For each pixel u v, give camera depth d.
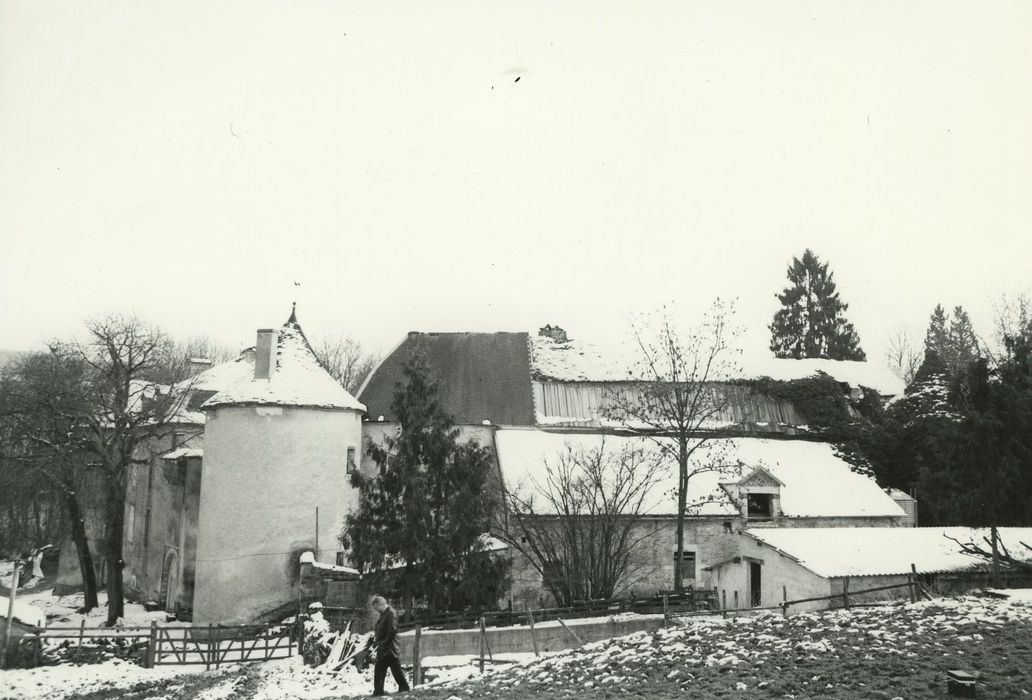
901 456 45.59
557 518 34.88
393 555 29.36
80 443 39.03
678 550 33.75
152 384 44.88
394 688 20.05
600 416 47.38
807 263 80.12
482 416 46.00
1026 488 31.27
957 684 11.97
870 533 32.81
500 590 29.83
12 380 46.66
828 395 48.06
